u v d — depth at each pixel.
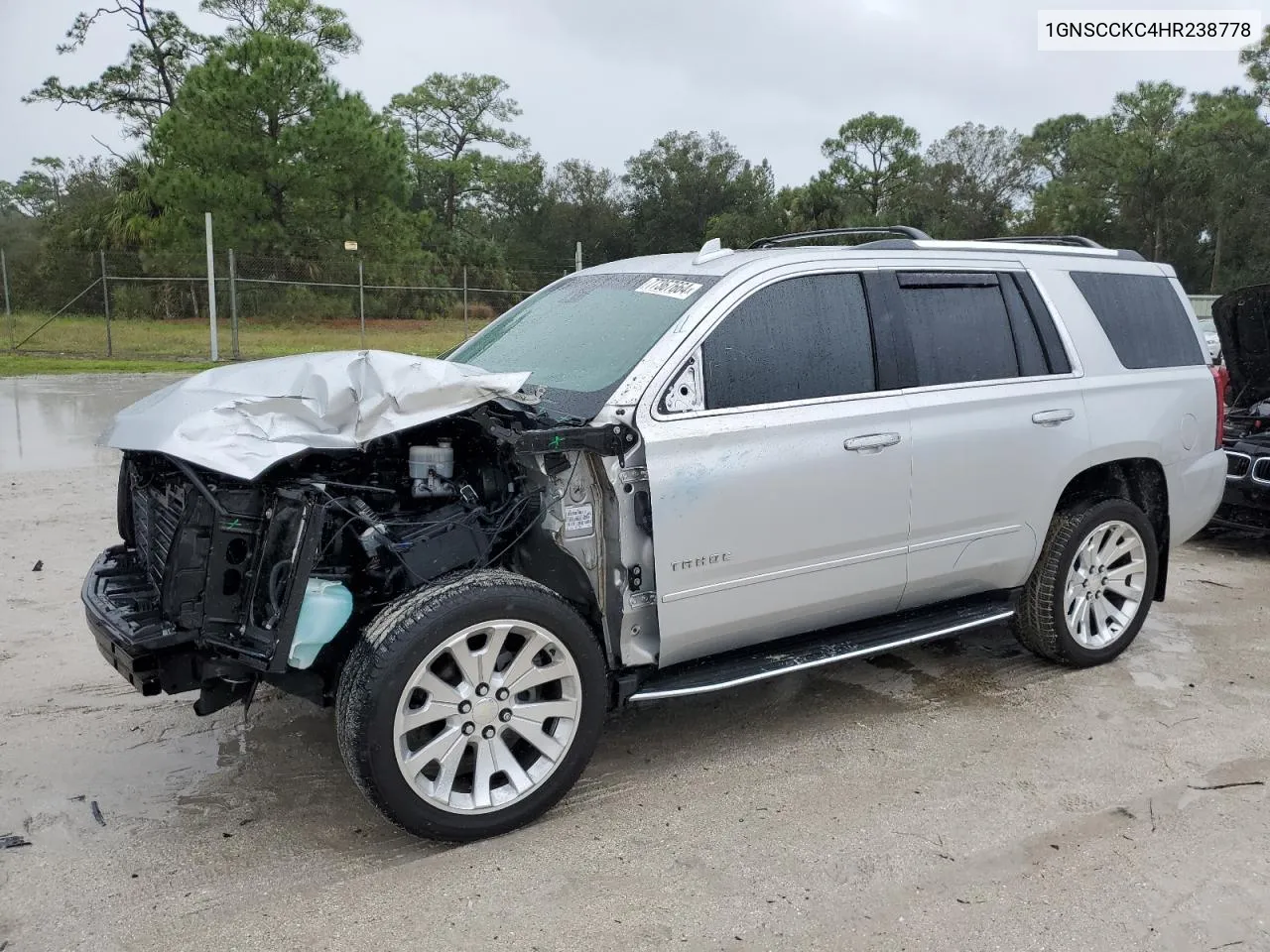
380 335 28.30
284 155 35.53
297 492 3.09
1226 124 52.91
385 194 38.16
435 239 56.75
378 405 3.18
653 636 3.72
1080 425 4.65
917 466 4.13
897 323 4.19
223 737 4.13
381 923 2.91
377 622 3.21
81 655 4.91
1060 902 3.03
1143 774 3.86
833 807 3.60
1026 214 66.12
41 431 11.67
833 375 3.99
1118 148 57.12
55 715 4.29
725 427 3.66
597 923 2.92
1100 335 4.84
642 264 4.56
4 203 59.41
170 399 3.41
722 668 3.88
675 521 3.55
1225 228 54.38
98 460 9.91
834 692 4.70
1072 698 4.62
